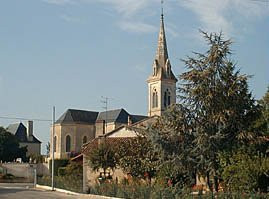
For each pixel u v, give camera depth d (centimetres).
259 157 2942
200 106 3388
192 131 3403
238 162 2994
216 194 2944
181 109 3409
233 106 3331
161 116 3594
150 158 4269
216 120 3306
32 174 8894
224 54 3381
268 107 3234
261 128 3253
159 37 12938
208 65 3391
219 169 3259
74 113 12169
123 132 5975
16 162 9900
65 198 4347
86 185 5150
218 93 3334
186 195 3197
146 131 3725
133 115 12325
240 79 3353
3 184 7294
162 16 12975
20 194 4812
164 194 3397
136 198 3819
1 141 10525
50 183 6009
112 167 5400
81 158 6875
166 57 12888
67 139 11894
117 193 4150
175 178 3631
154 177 4462
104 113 12375
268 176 2844
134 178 4669
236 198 2775
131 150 4841
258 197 2672
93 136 12206
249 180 2864
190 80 3372
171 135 3425
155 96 12731
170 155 3441
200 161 3350
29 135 13175
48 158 9738
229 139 3325
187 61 3412
